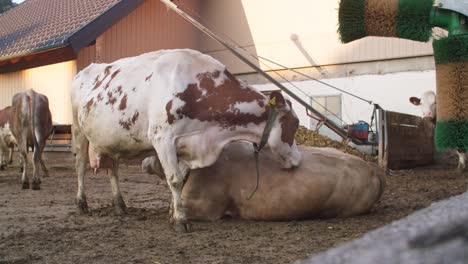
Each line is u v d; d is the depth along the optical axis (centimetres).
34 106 877
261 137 497
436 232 46
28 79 1531
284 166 500
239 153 525
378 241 49
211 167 518
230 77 517
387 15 380
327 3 1506
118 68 570
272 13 1605
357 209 525
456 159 1355
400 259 43
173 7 648
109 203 680
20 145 882
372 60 1430
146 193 791
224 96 500
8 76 1603
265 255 378
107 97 551
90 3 1622
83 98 596
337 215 523
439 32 482
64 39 1269
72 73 1395
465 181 912
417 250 44
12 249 406
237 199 518
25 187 865
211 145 497
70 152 1470
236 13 1667
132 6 1406
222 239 436
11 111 892
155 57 542
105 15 1345
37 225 512
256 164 502
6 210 619
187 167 516
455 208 55
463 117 374
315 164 511
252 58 1636
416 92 1366
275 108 493
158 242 428
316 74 1527
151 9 1537
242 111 496
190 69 509
